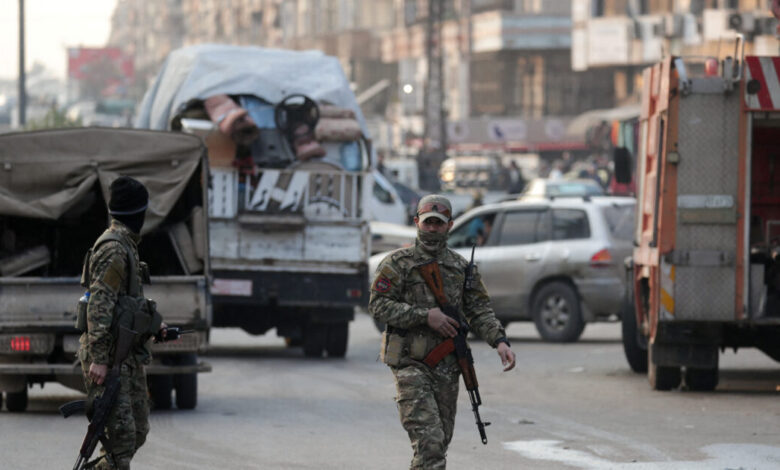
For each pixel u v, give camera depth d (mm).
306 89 31141
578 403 22422
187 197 23312
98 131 22406
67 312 20875
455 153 125250
